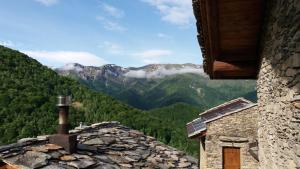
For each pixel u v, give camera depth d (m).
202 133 12.27
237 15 4.28
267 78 4.49
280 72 3.47
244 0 3.91
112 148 9.27
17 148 6.99
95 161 7.57
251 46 5.45
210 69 6.41
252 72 6.08
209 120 12.09
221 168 11.88
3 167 6.63
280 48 3.40
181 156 11.05
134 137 11.41
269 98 4.39
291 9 2.83
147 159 9.41
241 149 11.85
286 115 3.25
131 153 9.37
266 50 4.41
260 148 5.77
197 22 4.35
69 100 8.03
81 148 8.32
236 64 5.91
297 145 2.86
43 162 6.55
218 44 5.14
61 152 7.41
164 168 9.13
